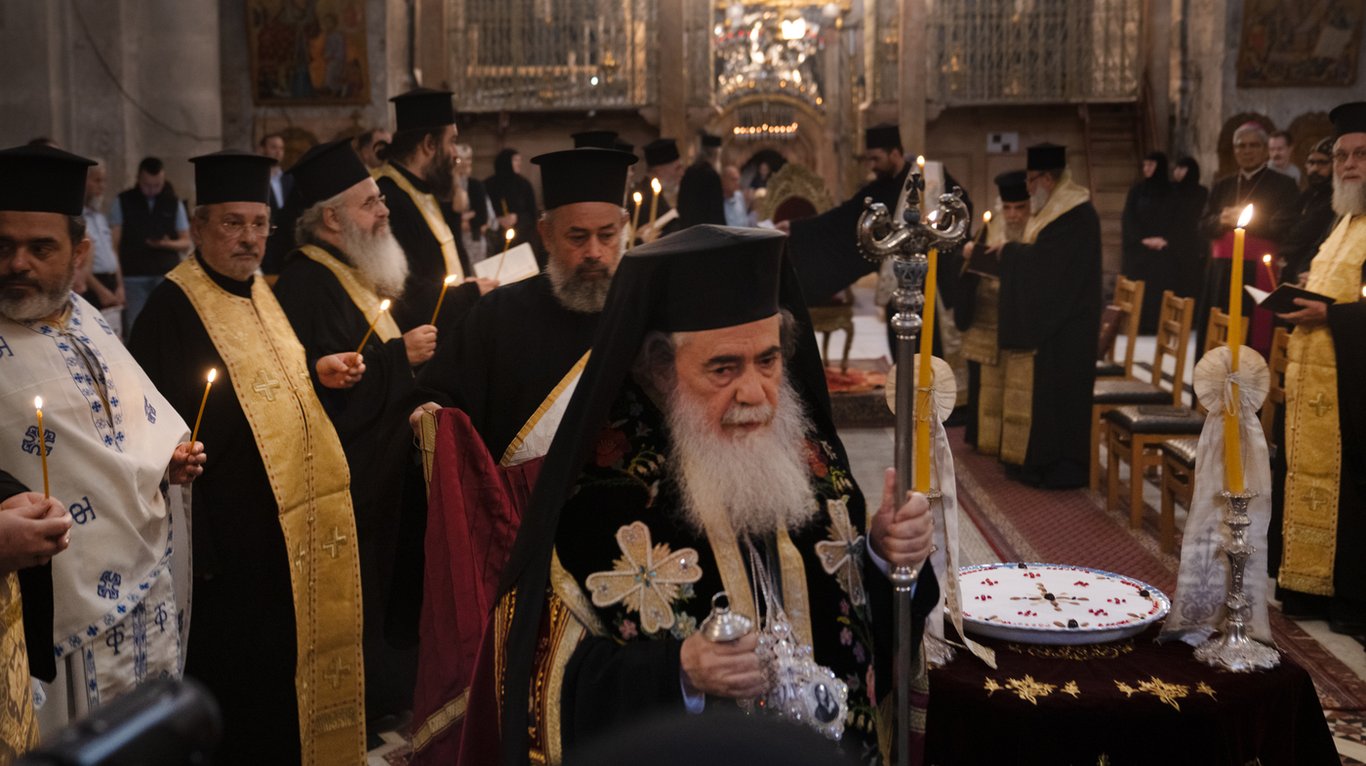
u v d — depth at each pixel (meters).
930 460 2.50
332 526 3.49
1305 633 4.85
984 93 16.31
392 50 14.34
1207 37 14.57
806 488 1.94
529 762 1.79
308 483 3.43
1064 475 7.21
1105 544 6.09
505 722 1.82
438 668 2.94
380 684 4.12
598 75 16.61
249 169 3.43
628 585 1.86
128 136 12.14
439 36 15.95
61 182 2.57
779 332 2.01
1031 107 16.41
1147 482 7.41
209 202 3.42
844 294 10.25
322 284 4.14
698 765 0.62
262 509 3.34
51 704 2.54
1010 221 7.98
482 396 3.47
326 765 3.50
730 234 1.86
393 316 4.49
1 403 2.52
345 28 13.98
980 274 7.77
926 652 2.49
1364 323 4.73
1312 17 14.05
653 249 1.86
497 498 3.00
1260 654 2.49
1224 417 2.53
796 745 0.63
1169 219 13.45
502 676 1.91
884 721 2.09
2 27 11.56
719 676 1.69
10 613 2.18
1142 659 2.54
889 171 8.84
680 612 1.85
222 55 14.02
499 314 3.52
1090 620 2.64
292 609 3.37
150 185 10.45
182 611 3.01
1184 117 15.60
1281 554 5.09
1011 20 16.25
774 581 1.92
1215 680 2.43
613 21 16.56
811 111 18.88
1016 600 2.78
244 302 3.47
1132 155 16.22
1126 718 2.32
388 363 3.88
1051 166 7.42
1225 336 6.59
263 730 3.35
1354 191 4.89
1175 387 6.84
